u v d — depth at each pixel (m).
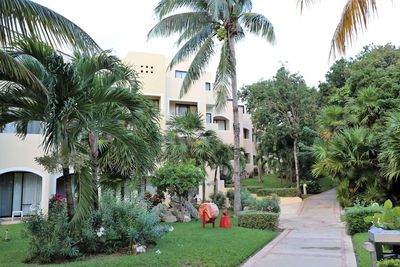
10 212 17.08
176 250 8.49
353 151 17.11
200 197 23.84
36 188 17.64
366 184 17.25
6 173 17.19
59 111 7.25
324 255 8.44
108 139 10.98
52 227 7.81
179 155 18.23
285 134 28.69
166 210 15.77
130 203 9.38
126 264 7.01
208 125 27.75
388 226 5.53
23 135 8.67
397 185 16.52
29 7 5.39
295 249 9.30
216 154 21.56
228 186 29.20
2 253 8.38
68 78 7.39
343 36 6.80
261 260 7.91
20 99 7.36
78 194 7.74
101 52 6.78
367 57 26.61
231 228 12.92
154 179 15.64
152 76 24.67
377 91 19.45
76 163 7.38
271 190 27.16
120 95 8.05
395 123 14.01
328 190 31.17
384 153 14.56
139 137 8.96
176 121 19.80
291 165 30.55
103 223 8.41
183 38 18.09
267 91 29.03
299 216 18.91
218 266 7.05
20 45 6.91
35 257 7.65
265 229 13.34
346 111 20.59
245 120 40.00
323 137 21.62
